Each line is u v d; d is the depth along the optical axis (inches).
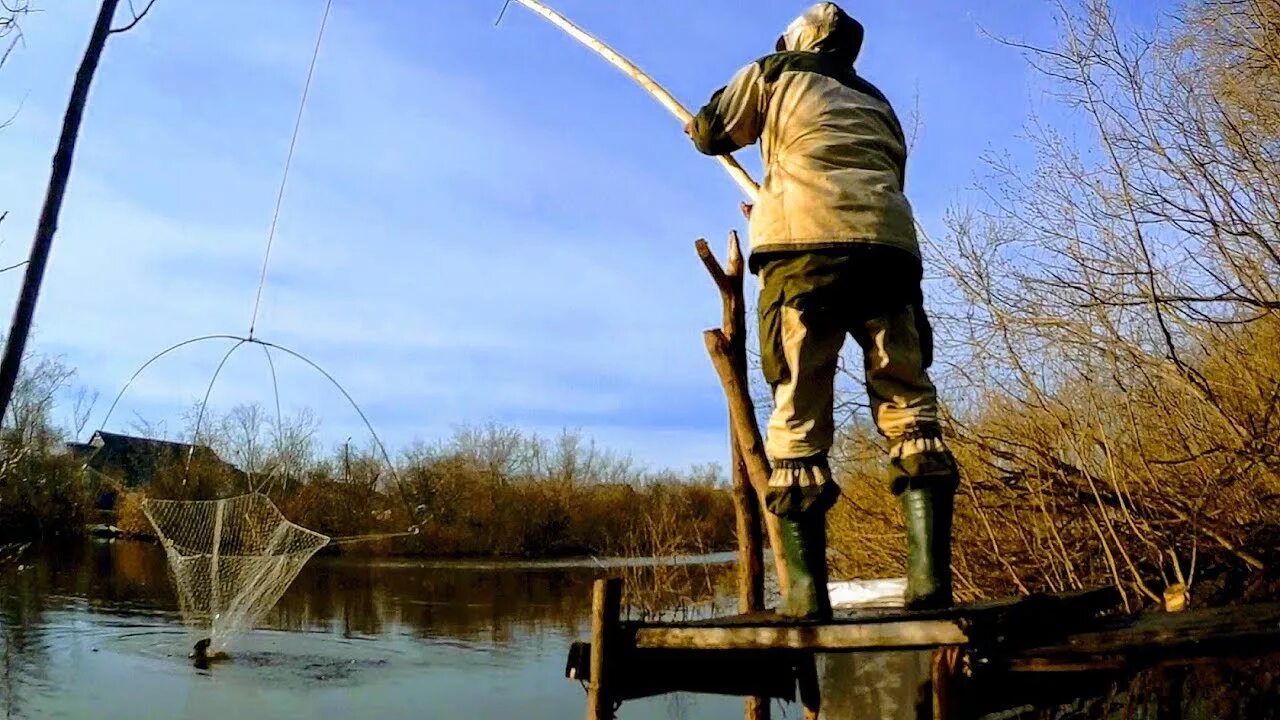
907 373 139.2
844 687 125.6
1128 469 337.1
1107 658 113.2
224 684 594.6
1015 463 369.7
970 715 115.1
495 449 1727.4
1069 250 357.4
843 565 476.7
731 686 144.7
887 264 134.3
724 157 170.1
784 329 135.9
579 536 1619.1
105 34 131.3
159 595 932.6
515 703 561.0
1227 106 344.2
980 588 382.6
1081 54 342.0
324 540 764.6
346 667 649.6
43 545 1176.2
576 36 210.5
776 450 135.4
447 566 1413.6
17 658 649.6
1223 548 323.6
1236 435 315.6
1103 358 350.6
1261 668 161.2
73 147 128.1
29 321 123.1
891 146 143.8
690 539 1064.8
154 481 1206.3
